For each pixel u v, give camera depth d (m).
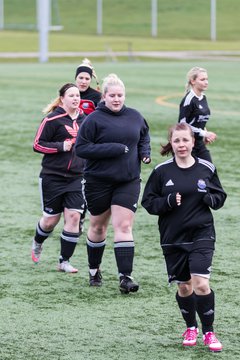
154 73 107.88
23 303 22.33
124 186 23.09
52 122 24.95
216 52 163.75
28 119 61.34
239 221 31.83
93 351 18.73
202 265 18.47
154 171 19.16
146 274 25.09
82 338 19.59
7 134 53.81
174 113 65.00
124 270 23.00
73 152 25.02
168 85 89.94
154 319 21.00
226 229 30.62
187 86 31.28
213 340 18.67
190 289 19.09
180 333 19.97
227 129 55.44
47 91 82.81
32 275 25.14
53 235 30.38
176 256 19.03
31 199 35.78
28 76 102.94
